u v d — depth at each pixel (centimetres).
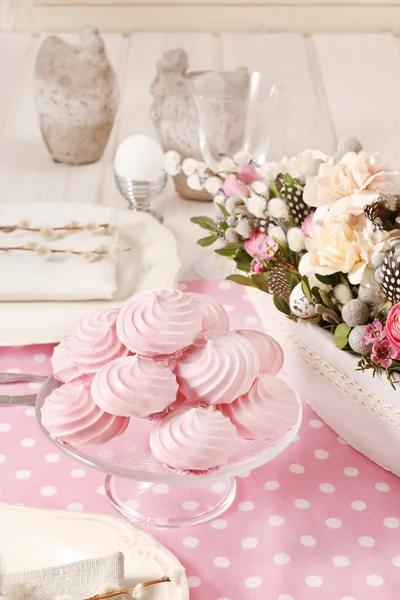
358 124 172
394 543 77
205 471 70
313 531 78
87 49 146
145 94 186
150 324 75
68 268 107
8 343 97
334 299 82
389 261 73
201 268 120
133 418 78
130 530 73
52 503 80
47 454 86
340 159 87
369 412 80
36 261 108
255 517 79
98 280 105
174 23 233
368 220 79
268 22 234
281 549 76
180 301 77
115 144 163
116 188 146
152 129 169
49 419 74
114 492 81
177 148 140
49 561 71
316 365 85
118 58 204
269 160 156
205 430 70
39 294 103
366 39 219
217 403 73
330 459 87
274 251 86
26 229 115
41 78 146
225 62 204
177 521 78
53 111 147
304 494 82
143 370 73
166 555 71
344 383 81
